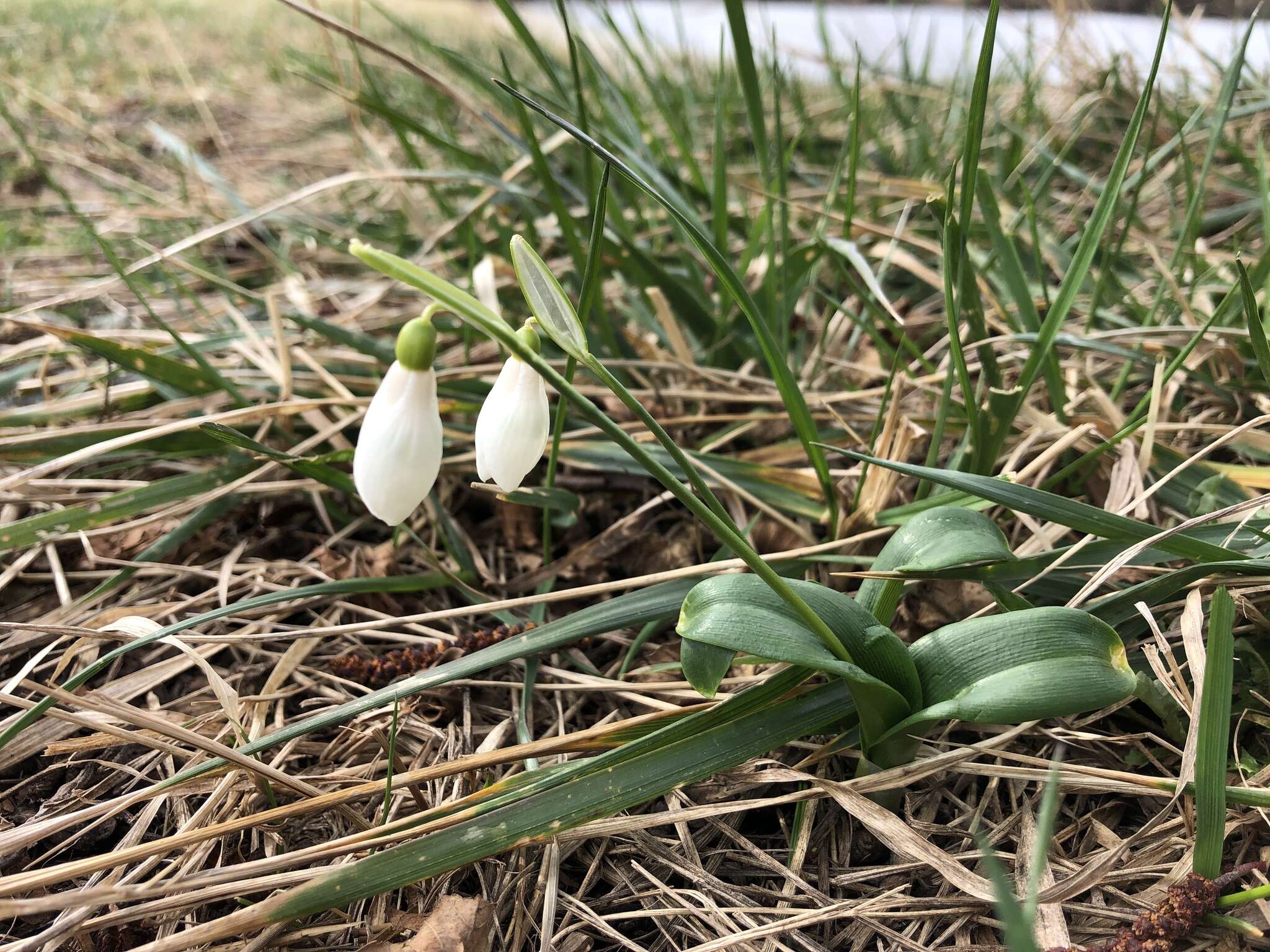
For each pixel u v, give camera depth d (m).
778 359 0.20
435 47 0.32
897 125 0.49
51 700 0.16
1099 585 0.18
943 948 0.16
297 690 0.21
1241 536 0.20
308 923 0.16
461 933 0.16
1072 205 0.38
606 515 0.27
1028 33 0.41
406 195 0.38
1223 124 0.24
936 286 0.33
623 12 0.81
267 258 0.39
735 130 0.45
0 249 0.41
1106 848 0.17
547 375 0.12
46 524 0.23
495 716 0.21
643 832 0.18
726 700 0.17
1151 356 0.24
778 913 0.16
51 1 0.95
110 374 0.28
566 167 0.41
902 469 0.18
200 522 0.25
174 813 0.18
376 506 0.14
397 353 0.13
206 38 0.84
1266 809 0.16
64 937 0.15
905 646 0.16
